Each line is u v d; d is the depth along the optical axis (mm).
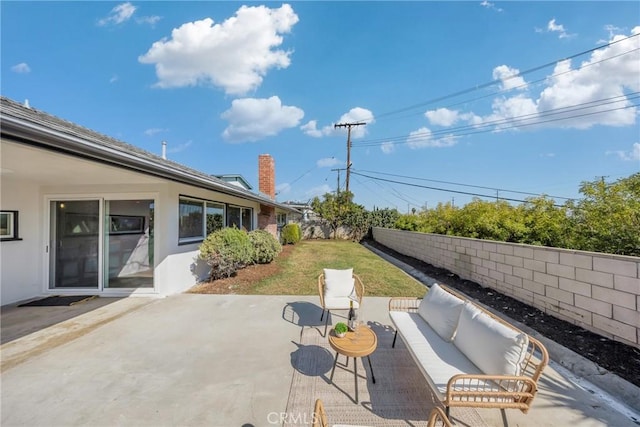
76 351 3572
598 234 4266
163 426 2307
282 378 2980
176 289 6422
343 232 22719
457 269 7824
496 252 6082
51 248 6262
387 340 3895
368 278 7949
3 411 2469
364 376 3023
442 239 8812
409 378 2992
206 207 7980
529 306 5027
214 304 5500
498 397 2090
